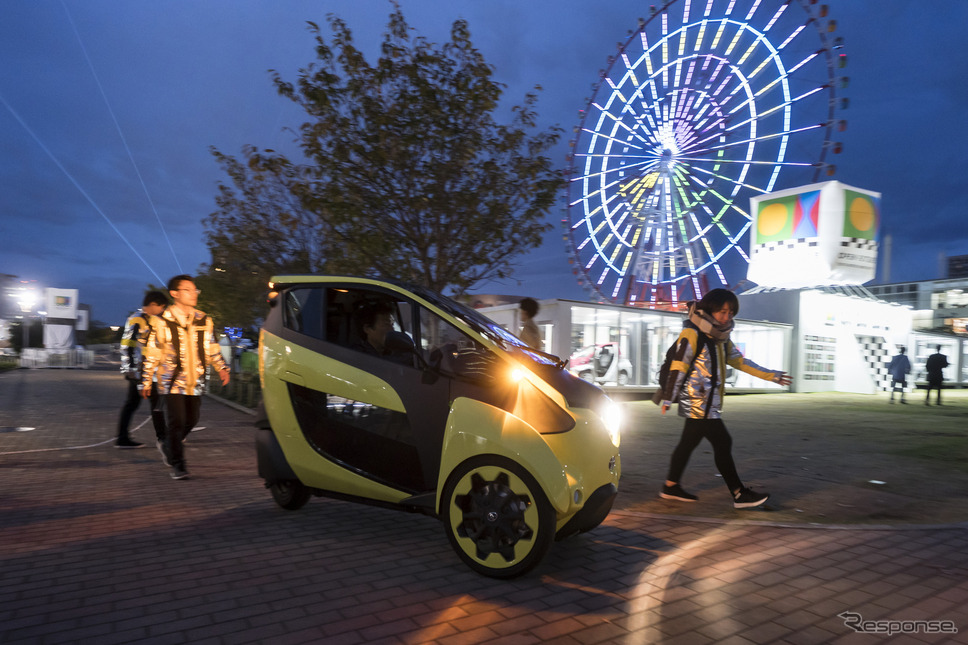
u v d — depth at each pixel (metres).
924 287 55.38
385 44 8.12
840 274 17.52
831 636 2.78
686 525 4.62
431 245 8.51
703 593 3.28
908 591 3.31
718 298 5.22
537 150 8.70
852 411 15.06
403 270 8.62
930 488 6.05
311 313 4.48
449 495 3.62
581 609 3.06
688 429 5.29
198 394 6.23
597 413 3.82
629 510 5.09
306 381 4.32
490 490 3.52
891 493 5.82
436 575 3.51
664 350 19.05
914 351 27.20
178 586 3.29
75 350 47.84
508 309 18.14
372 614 2.97
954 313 52.97
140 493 5.50
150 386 5.92
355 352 4.23
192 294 6.17
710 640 2.73
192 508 4.98
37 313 62.66
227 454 7.64
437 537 4.25
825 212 17.36
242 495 5.46
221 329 20.73
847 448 8.79
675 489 5.43
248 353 20.22
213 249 14.01
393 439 3.97
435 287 8.54
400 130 7.96
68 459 7.18
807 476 6.65
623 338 18.14
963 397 22.45
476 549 3.53
